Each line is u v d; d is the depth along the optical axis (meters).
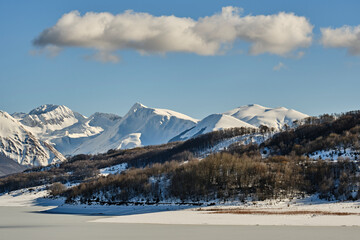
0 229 191.25
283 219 195.00
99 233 166.75
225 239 142.88
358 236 144.38
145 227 184.62
